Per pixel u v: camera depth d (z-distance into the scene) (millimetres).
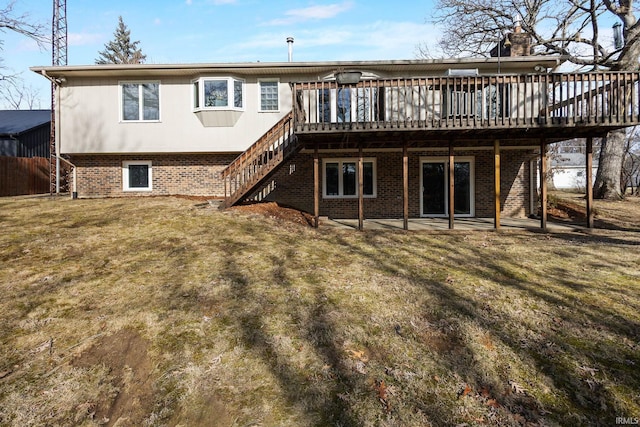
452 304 4848
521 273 6082
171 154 13922
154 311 4668
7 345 3973
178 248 7359
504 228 10383
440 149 13203
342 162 13469
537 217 13078
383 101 10875
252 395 3188
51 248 7137
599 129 9680
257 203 12297
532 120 9234
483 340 3973
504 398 3127
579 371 3449
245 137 13414
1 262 6367
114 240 7770
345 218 13305
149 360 3719
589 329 4160
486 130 9562
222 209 10875
